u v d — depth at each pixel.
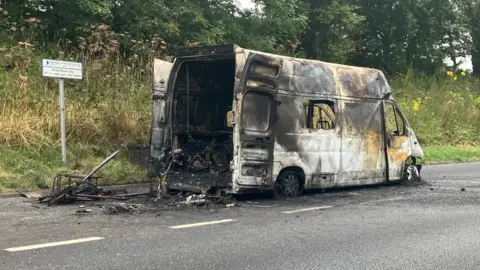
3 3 16.25
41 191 10.10
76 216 7.91
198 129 10.94
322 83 10.48
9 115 12.34
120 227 7.20
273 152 9.62
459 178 13.72
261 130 9.48
